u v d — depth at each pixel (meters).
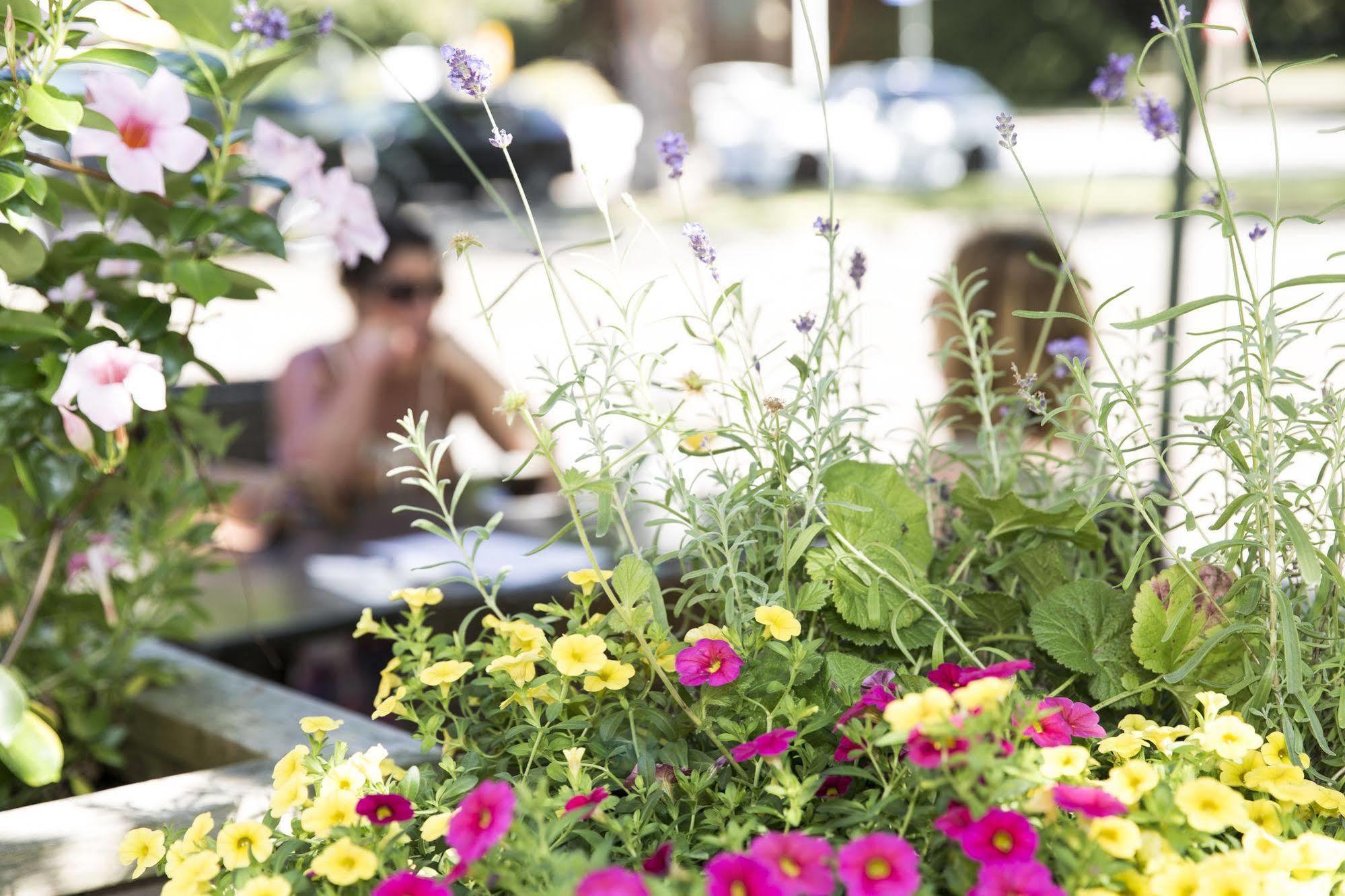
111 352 1.41
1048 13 24.25
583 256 1.33
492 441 3.68
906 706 0.97
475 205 14.11
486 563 2.40
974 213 14.14
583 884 0.87
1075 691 1.41
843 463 1.45
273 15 1.54
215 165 1.63
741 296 1.43
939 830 1.00
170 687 1.75
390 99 14.14
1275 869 0.98
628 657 1.27
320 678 2.30
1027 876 0.90
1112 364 1.24
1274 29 20.64
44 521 1.71
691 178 17.17
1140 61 1.26
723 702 1.21
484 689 1.41
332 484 3.15
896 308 6.40
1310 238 9.20
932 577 1.50
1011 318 2.26
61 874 1.23
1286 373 1.20
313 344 3.47
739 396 1.34
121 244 1.55
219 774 1.38
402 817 1.09
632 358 1.32
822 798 1.14
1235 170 15.14
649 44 17.50
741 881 0.91
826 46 1.76
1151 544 1.62
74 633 1.80
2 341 1.45
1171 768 1.09
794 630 1.20
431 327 3.55
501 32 23.03
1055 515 1.39
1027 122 22.70
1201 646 1.25
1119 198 15.06
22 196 1.39
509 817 0.95
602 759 1.24
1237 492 1.68
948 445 1.60
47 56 1.43
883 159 17.12
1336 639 1.27
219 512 1.89
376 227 1.84
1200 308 1.18
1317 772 1.24
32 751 1.24
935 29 24.34
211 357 8.43
